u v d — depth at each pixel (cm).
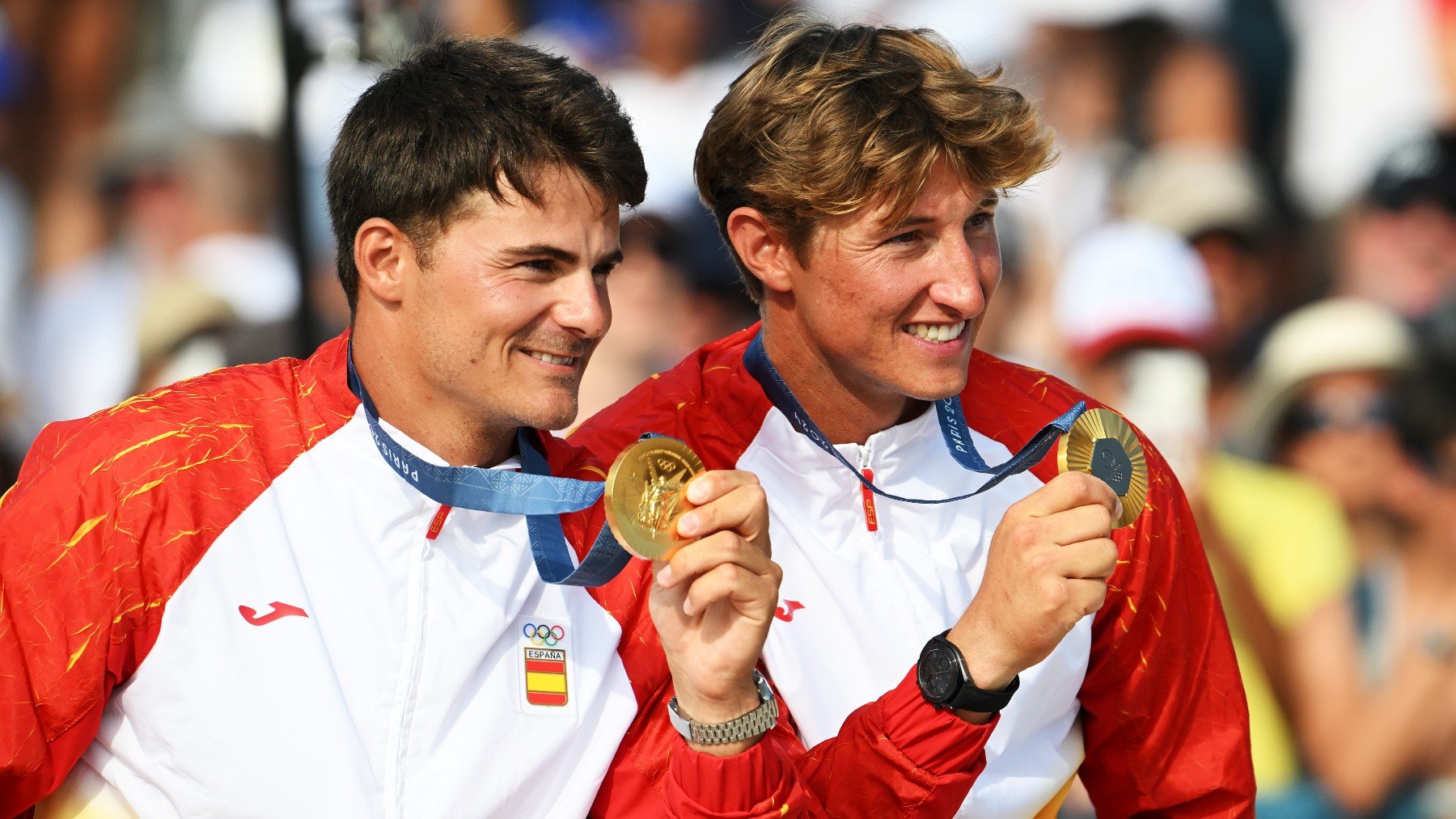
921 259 839
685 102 2234
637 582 858
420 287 779
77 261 2278
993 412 973
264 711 752
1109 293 2005
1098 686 938
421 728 777
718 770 759
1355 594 1872
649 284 2041
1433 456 1905
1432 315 2044
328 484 805
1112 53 2225
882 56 856
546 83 776
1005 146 830
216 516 780
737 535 736
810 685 891
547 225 762
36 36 2286
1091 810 1727
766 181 859
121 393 2231
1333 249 2167
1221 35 2225
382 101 794
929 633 903
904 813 802
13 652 748
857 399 913
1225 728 939
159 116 2306
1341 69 2238
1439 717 1827
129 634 756
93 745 778
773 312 916
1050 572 760
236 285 2195
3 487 2194
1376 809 1825
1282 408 1953
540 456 848
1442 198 2119
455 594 802
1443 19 2208
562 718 809
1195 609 947
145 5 2317
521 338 773
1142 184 2173
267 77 2309
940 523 933
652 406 941
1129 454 821
